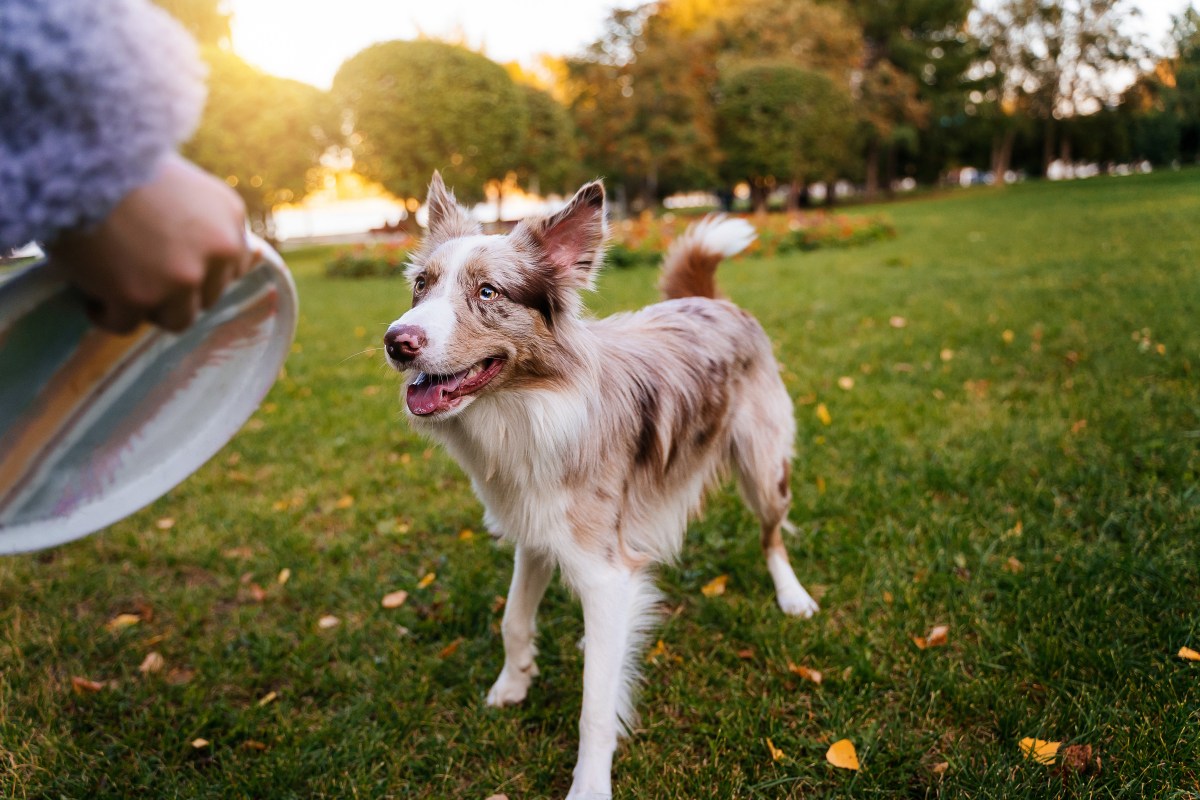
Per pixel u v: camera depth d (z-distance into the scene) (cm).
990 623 298
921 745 248
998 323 743
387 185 2456
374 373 736
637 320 308
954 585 324
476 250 231
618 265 1474
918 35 4409
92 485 142
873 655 293
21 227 91
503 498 246
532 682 295
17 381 121
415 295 243
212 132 2477
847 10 4072
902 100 3966
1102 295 825
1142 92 2159
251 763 258
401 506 439
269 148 2534
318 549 402
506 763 259
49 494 137
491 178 2584
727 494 427
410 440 544
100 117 89
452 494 453
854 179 4369
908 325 780
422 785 252
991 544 349
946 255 1355
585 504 241
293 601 357
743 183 3688
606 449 247
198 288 103
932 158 4666
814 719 266
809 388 591
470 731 270
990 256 1284
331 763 256
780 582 335
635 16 3291
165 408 146
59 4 88
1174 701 247
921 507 387
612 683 242
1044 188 3478
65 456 135
